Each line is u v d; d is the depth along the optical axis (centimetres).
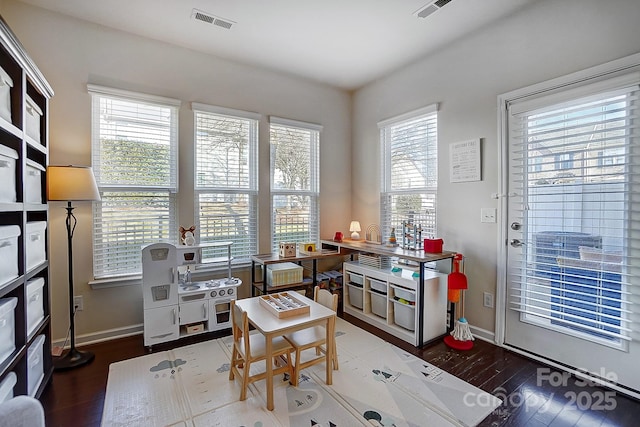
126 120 270
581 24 205
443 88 295
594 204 202
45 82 190
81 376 207
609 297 196
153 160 282
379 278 294
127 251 273
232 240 324
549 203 223
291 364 195
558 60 217
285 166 358
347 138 406
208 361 228
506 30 246
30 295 175
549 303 224
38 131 195
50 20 238
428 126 316
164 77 283
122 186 269
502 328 251
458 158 281
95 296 259
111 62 260
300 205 371
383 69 341
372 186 380
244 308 207
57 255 245
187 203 295
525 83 235
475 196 269
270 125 345
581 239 208
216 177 314
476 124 268
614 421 167
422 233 321
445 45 291
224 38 278
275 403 178
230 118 320
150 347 246
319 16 246
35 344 181
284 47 293
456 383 200
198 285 277
